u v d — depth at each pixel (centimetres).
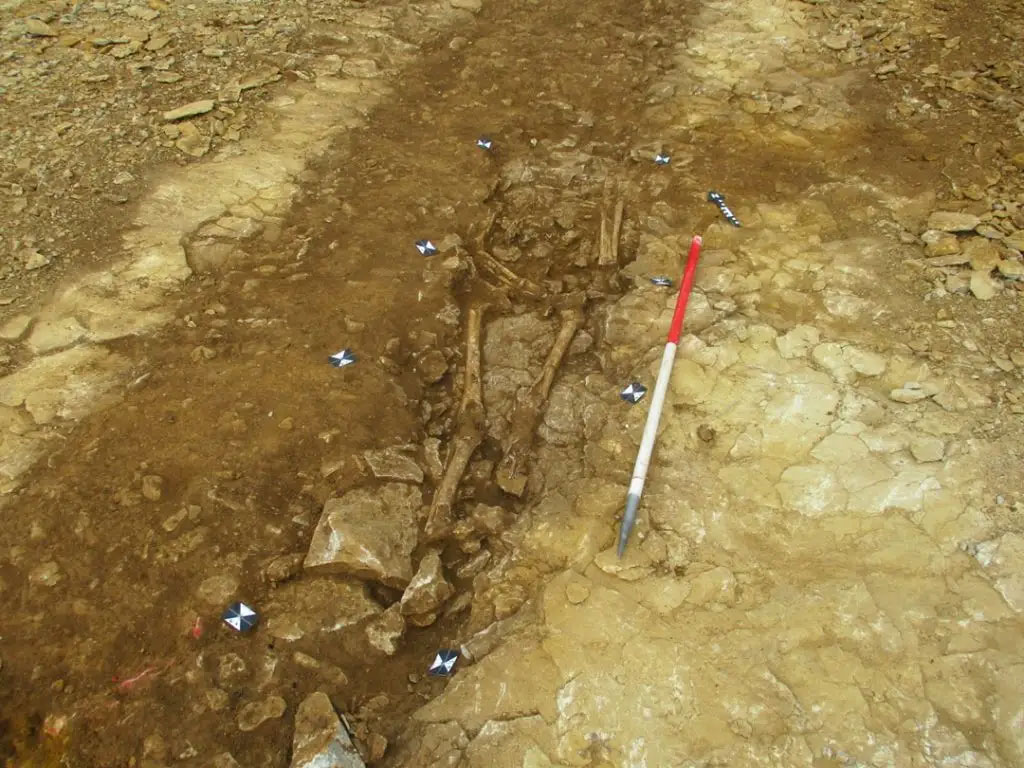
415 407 402
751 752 275
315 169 541
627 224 525
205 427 367
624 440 384
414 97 632
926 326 431
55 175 502
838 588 321
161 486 342
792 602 316
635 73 680
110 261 455
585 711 287
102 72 598
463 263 479
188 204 498
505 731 284
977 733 278
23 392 381
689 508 352
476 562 346
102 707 280
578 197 554
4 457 351
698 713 285
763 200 536
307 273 460
